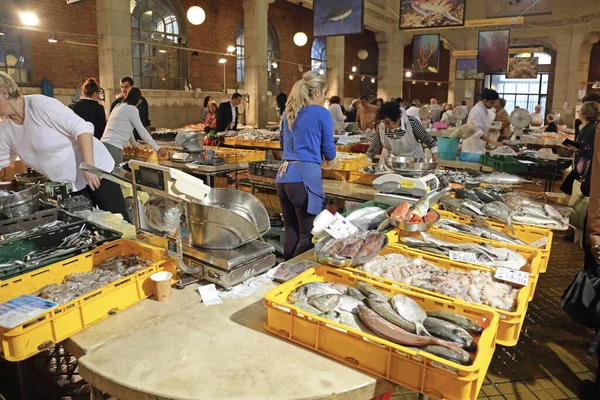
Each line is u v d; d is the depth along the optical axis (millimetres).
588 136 4098
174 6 11594
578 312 2189
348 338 1420
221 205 2164
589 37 17328
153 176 1917
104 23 8352
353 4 9344
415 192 3010
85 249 2049
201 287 1900
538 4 18094
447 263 2074
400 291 1721
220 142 7477
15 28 7914
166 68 11641
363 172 3971
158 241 2053
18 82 8664
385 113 4008
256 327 1640
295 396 1279
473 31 19297
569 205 3129
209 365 1411
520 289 1786
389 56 18750
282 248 4289
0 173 4660
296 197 3221
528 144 8641
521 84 22359
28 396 2031
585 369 2734
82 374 1412
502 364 2771
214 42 12789
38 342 1489
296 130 3172
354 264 1968
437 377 1283
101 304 1662
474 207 2811
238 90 13602
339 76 15945
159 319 1681
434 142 4109
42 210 2611
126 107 4699
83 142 2719
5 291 1752
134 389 1308
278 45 15297
